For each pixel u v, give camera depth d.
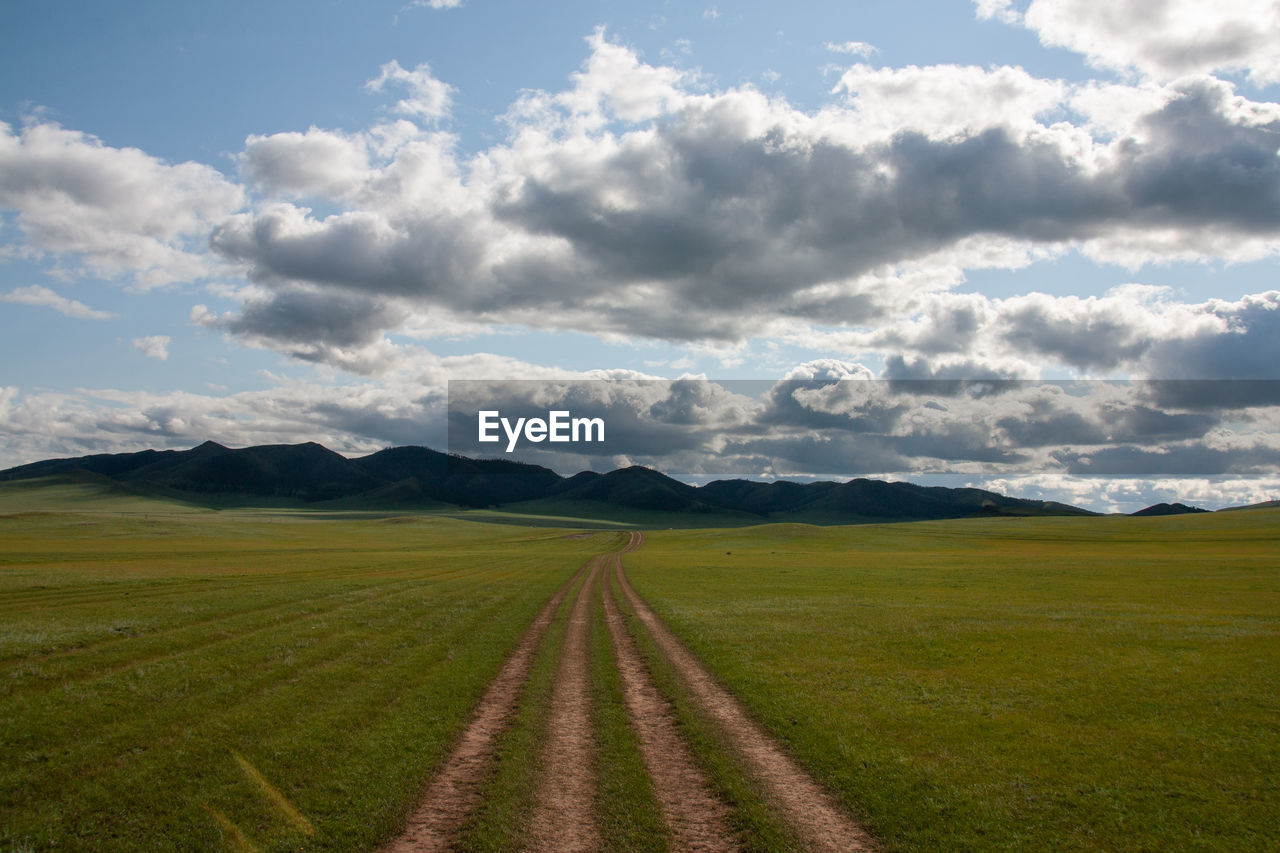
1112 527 167.12
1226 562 71.88
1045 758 15.62
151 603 36.19
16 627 27.47
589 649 27.73
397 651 25.84
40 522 169.75
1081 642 28.45
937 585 53.53
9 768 13.81
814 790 13.91
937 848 11.65
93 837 11.38
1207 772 14.83
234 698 18.88
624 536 197.50
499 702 19.59
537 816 12.42
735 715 18.78
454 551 125.88
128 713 17.31
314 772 14.13
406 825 12.05
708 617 36.22
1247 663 24.50
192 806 12.51
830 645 28.09
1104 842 11.93
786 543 137.50
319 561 84.50
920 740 16.70
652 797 13.34
